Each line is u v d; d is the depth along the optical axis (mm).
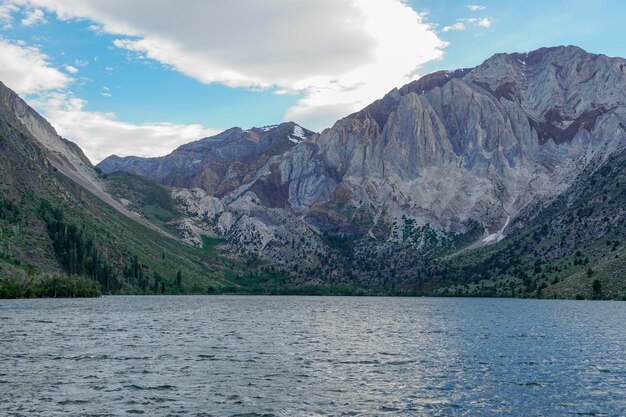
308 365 79062
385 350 97000
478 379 68750
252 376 69938
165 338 111125
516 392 61219
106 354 86875
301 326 148625
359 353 92812
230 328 137750
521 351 96062
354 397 58719
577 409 54031
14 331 120125
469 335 124500
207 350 93562
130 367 75062
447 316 197500
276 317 187125
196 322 155375
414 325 154875
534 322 163500
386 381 67188
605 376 71062
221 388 62531
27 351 89312
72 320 152125
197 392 60344
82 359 81438
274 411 52844
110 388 61594
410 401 57031
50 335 113312
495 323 161250
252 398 57875
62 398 56625
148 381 65688
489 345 105000
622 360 85125
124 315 177875
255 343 105500
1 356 83812
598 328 141625
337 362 82250
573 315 191875
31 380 65312
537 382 66875
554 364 81062
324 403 56031
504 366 79062
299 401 56750
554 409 54031
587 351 95938
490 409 53969
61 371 71375
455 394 60250
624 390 62375
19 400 55500
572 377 70250
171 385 63719
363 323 162625
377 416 51438
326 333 128375
